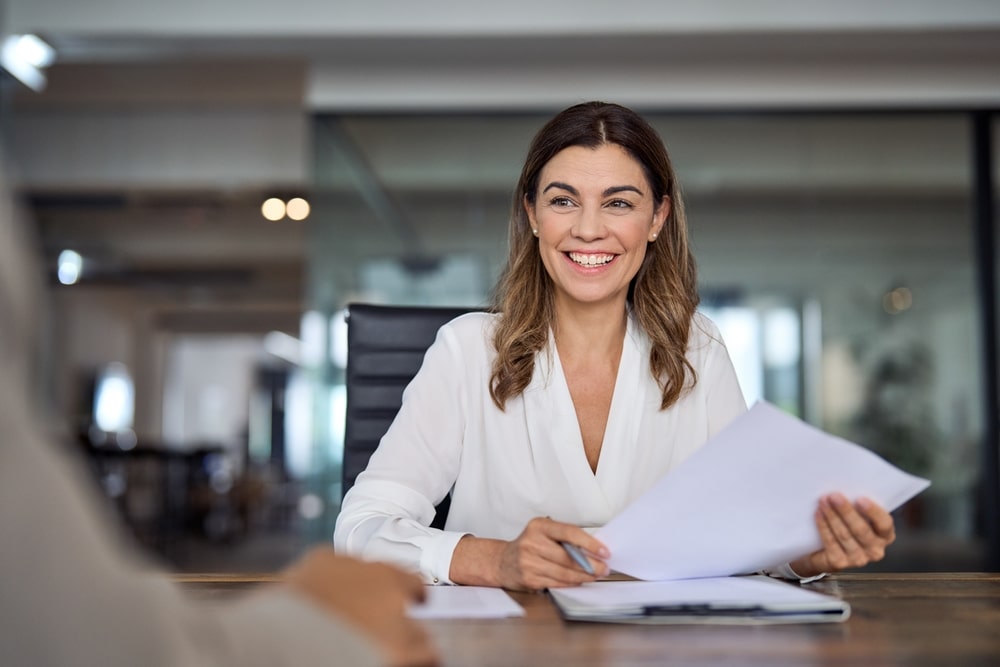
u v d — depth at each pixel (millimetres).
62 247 9578
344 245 4836
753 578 979
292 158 6785
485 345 1411
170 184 6922
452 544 1018
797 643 702
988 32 4090
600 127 1352
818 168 4770
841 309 4730
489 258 4801
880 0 4055
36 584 363
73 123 6812
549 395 1353
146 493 9023
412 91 4836
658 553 933
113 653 366
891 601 911
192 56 4523
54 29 4191
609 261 1354
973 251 4723
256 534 10273
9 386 376
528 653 661
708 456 878
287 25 4184
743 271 4754
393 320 1599
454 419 1390
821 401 4711
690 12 4109
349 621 470
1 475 364
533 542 932
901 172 4746
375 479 1309
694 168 4785
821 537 939
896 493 914
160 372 15484
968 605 885
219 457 10836
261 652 403
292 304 14117
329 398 4766
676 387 1372
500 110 4836
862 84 4727
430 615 798
